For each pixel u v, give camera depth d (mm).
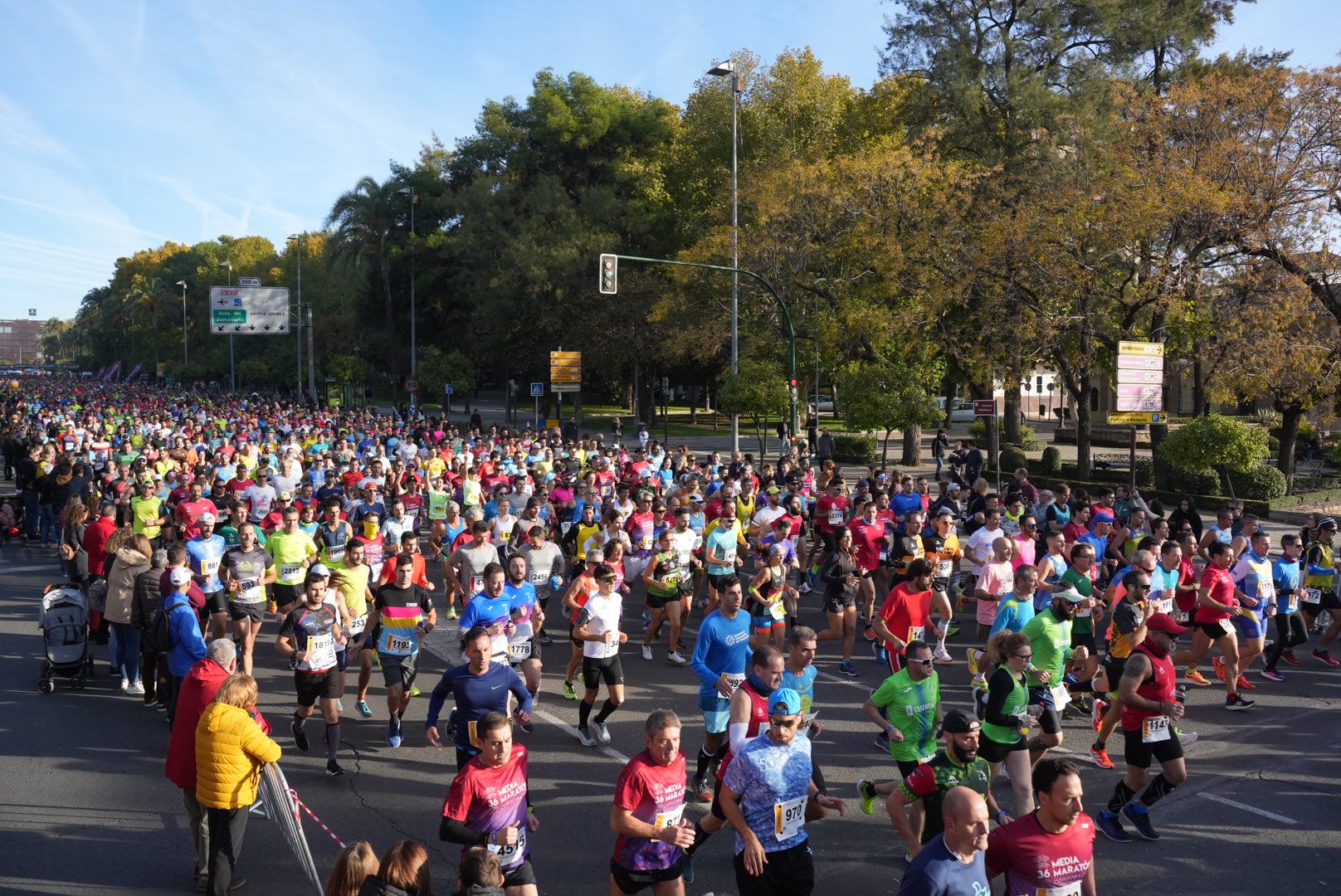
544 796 7910
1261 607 10906
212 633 9430
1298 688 11148
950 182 30641
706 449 44125
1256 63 38781
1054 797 4609
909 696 6699
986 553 12656
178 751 6422
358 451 26609
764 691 6062
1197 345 27734
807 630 6652
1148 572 8469
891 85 40250
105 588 10812
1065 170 30766
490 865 4527
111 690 10750
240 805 6074
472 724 6699
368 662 9953
